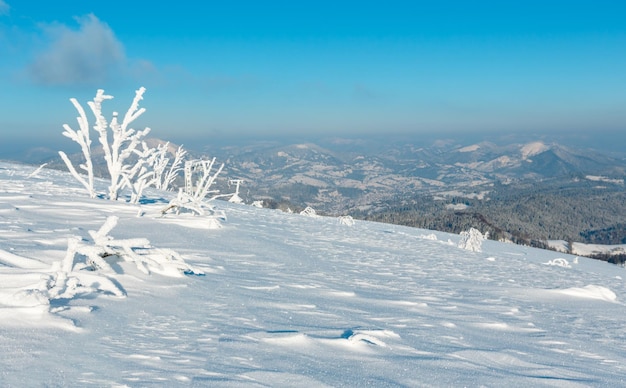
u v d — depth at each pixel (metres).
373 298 5.61
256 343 3.20
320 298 5.10
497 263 12.04
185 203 9.65
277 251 8.16
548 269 12.41
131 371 2.42
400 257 10.45
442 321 4.90
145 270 4.62
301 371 2.77
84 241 5.49
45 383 2.15
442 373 3.15
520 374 3.42
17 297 3.09
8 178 13.90
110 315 3.34
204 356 2.79
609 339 5.18
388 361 3.24
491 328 4.97
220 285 4.91
